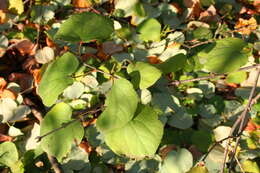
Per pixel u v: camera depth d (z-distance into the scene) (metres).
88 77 0.87
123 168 0.82
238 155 0.81
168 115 0.84
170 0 1.03
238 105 0.87
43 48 0.90
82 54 0.91
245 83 0.90
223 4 1.06
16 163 0.79
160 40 0.96
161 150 0.81
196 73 0.91
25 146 0.81
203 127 0.85
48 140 0.75
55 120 0.77
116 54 0.91
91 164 0.81
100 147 0.81
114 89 0.76
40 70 0.86
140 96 0.83
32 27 0.95
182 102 0.87
